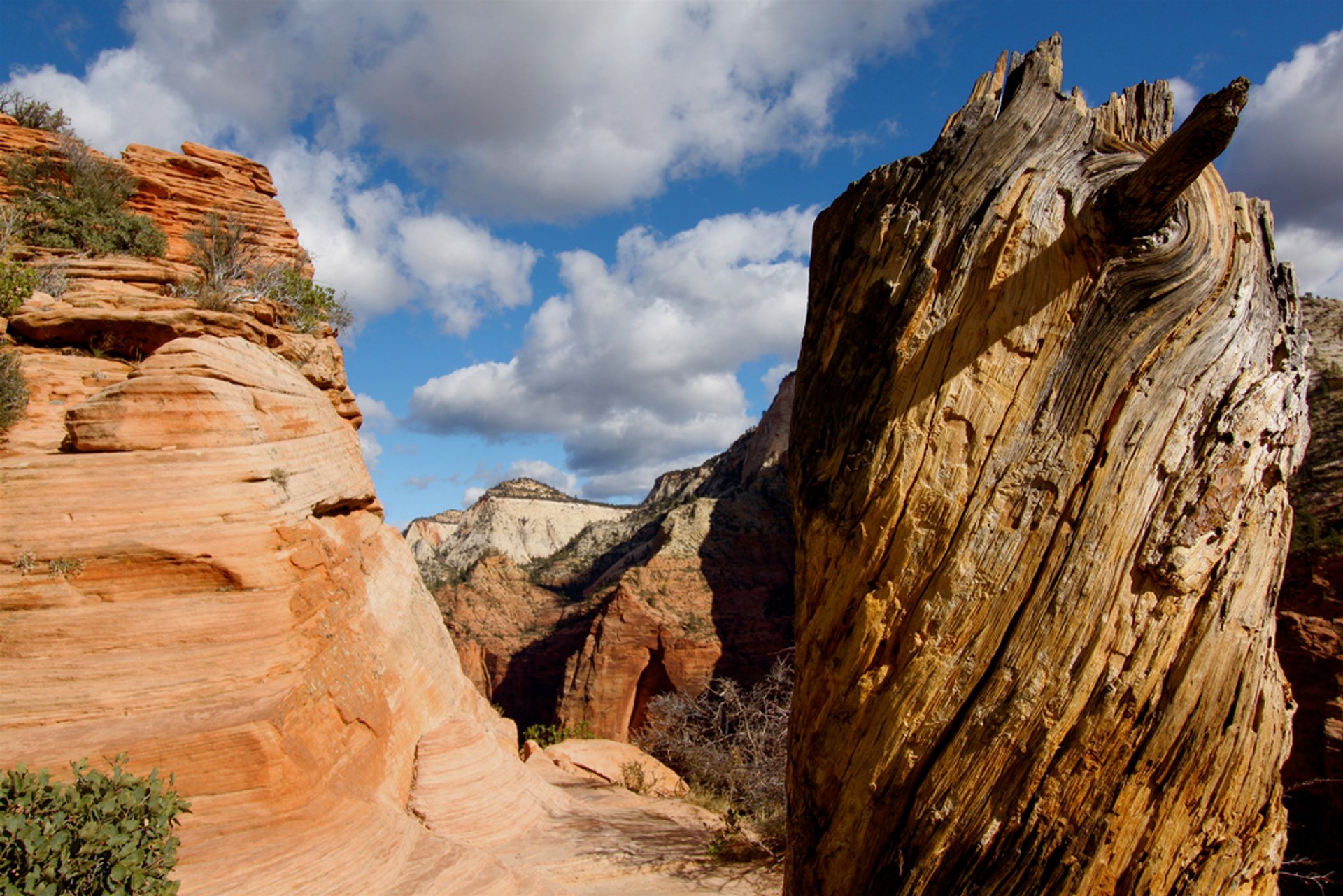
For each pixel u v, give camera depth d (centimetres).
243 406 1034
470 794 1136
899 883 410
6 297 1155
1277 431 420
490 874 864
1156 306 421
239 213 1903
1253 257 440
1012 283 440
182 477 933
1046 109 473
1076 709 389
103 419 938
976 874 394
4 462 894
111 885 554
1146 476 405
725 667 6506
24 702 796
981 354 439
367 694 1086
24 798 552
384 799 1016
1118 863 382
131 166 1845
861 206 524
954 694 410
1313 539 3384
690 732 2006
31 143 1706
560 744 2048
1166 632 391
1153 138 465
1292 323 446
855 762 436
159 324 1159
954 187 471
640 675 6731
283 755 834
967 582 417
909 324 457
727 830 1141
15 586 838
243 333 1223
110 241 1609
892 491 441
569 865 1007
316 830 825
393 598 1341
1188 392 412
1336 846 2825
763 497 7775
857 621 443
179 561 895
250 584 927
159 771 773
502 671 8369
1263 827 396
